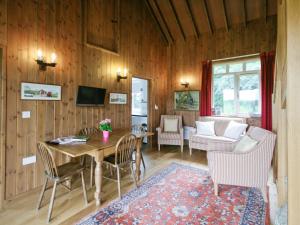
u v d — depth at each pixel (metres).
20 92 2.62
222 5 4.57
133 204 2.33
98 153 2.33
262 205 2.30
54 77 3.04
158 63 5.62
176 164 3.82
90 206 2.30
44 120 2.91
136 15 4.82
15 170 2.58
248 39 4.76
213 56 5.25
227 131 4.35
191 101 5.58
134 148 2.87
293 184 0.76
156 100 5.59
